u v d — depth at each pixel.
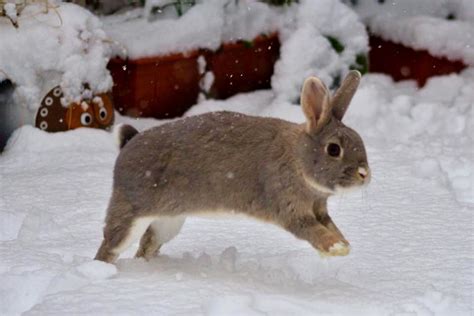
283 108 16.44
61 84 15.49
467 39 17.95
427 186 13.30
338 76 16.89
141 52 16.39
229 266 10.04
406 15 18.88
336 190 8.95
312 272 10.16
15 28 15.38
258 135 9.41
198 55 16.84
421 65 18.11
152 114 16.83
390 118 16.47
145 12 17.16
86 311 8.43
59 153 15.12
